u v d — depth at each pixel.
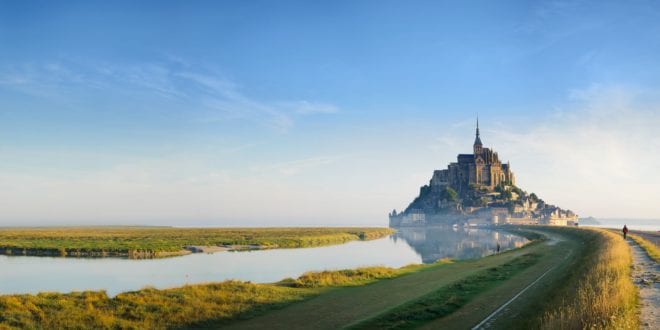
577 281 39.78
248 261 102.88
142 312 40.34
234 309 43.34
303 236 199.12
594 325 21.67
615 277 34.38
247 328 37.78
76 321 37.59
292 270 86.19
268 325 38.44
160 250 120.62
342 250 142.38
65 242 144.50
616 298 26.34
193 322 39.56
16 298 41.44
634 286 33.16
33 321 37.06
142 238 177.75
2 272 82.50
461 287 49.62
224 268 88.94
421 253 135.38
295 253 126.81
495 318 34.12
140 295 45.03
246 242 155.62
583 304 26.23
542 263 69.25
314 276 61.34
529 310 35.00
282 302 47.12
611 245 65.75
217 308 43.16
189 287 49.41
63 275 78.56
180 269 87.12
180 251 125.88
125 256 113.06
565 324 24.47
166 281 71.75
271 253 125.56
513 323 31.91
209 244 145.25
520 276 55.69
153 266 92.12
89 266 91.75
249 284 53.41
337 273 64.88
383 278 64.88
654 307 27.67
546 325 25.66
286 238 179.62
